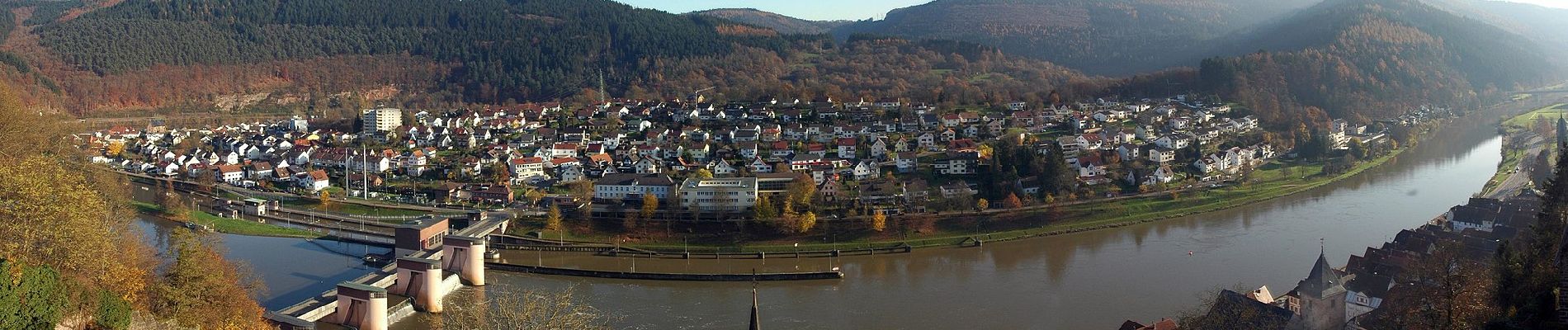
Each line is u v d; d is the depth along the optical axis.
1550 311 88.75
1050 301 179.75
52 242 101.94
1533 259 106.62
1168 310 170.88
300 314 169.75
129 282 111.56
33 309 88.44
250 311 141.50
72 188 113.25
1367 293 154.75
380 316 172.62
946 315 172.50
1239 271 197.88
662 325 169.88
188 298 121.75
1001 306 177.38
